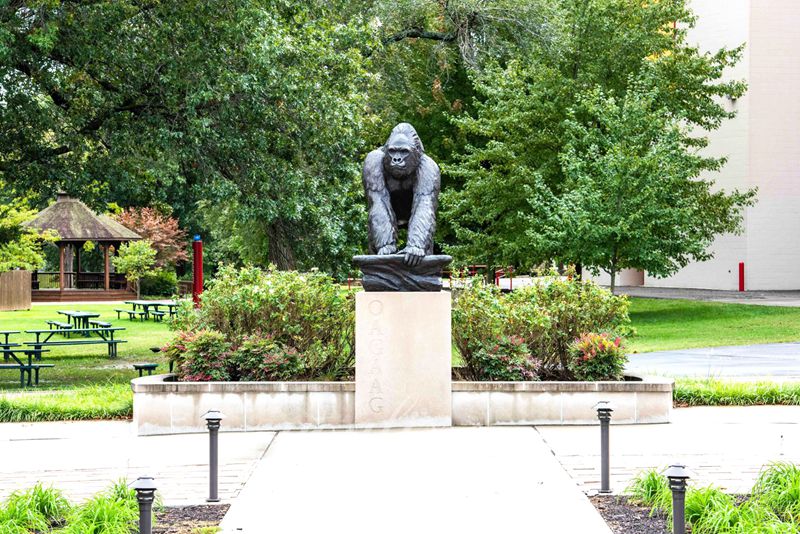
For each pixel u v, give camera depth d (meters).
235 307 13.36
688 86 32.28
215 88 19.03
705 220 32.06
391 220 12.48
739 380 15.89
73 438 11.92
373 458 10.27
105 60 19.39
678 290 44.06
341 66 21.83
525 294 14.12
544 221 28.55
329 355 13.28
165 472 9.87
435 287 12.16
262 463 10.15
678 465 6.87
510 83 31.56
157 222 55.69
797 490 7.88
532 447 10.81
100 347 26.91
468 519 7.89
